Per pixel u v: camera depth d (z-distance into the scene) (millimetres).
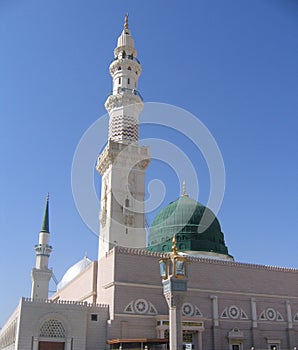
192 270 70312
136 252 67562
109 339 61375
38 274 109625
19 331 59156
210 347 67125
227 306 70625
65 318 61750
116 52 97500
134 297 64750
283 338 73000
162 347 59594
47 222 118000
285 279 77688
